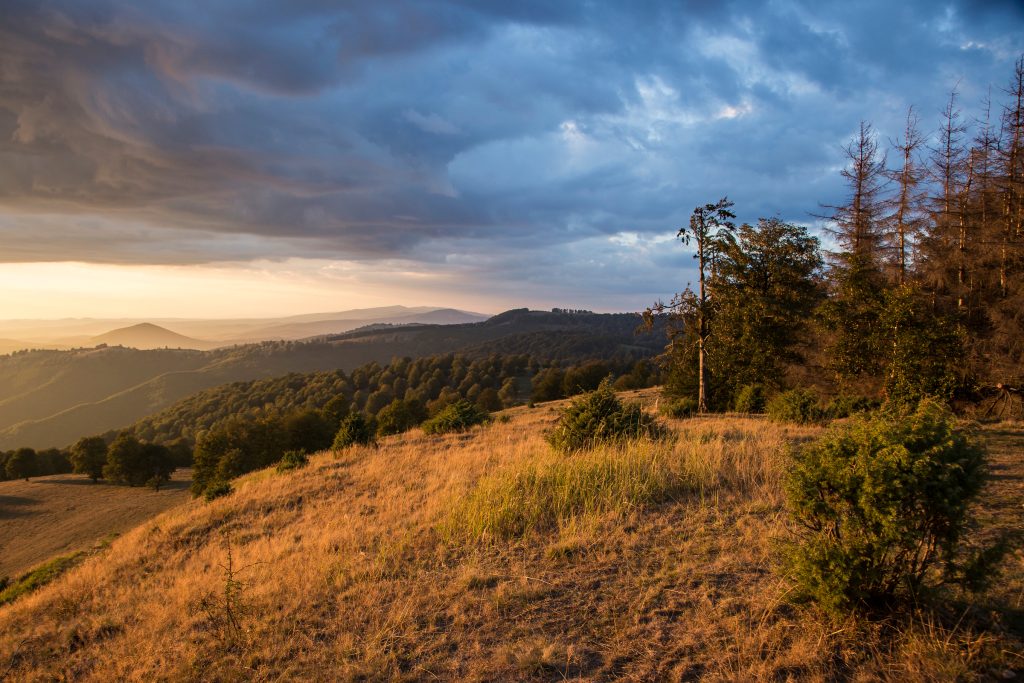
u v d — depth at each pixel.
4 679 4.89
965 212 22.94
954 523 3.54
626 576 5.03
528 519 7.04
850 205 30.66
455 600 4.84
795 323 27.27
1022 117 21.42
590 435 11.77
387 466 13.96
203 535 10.62
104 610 6.72
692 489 7.89
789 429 14.06
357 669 3.81
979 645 3.32
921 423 3.70
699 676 3.42
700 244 25.59
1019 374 17.47
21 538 41.03
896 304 15.42
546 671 3.60
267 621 4.85
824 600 3.66
